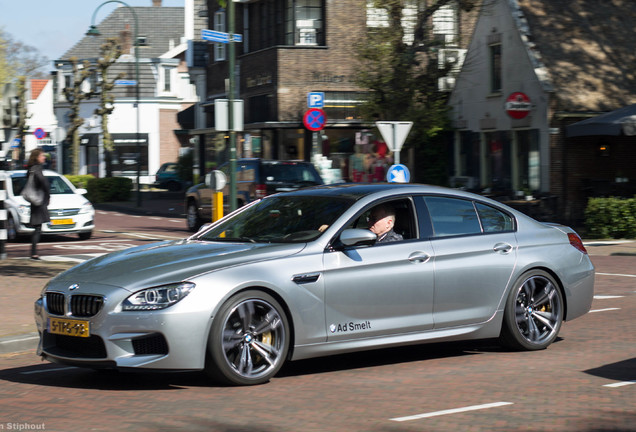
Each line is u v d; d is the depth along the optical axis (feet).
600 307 40.11
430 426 19.77
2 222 59.06
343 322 25.46
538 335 29.60
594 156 90.27
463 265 27.71
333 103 124.47
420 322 26.94
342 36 125.18
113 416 20.88
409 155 110.93
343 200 27.07
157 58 212.64
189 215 94.63
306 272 24.77
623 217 77.05
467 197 28.96
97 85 173.58
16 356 30.17
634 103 88.84
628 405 21.79
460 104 106.63
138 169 140.56
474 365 27.17
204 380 24.97
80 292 23.67
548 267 29.58
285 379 25.09
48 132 184.65
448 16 106.01
